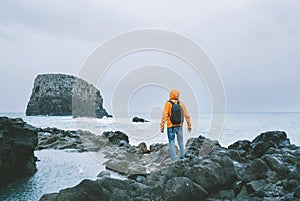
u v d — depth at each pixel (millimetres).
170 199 7766
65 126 48406
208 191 8547
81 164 13719
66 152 17906
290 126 45125
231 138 29562
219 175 8797
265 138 14195
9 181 10250
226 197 8445
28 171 11344
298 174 8375
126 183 8617
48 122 61625
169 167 9844
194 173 8711
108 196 7809
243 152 14055
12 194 8664
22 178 10719
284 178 9062
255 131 36438
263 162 9391
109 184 8281
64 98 99688
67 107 98688
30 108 105438
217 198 8438
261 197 7895
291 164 10461
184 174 8977
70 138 22672
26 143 11102
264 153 13273
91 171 12172
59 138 21969
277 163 9438
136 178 10883
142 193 8195
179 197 7828
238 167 10141
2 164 10117
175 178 8219
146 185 9180
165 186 8039
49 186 9617
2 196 8445
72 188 7488
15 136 10914
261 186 8609
